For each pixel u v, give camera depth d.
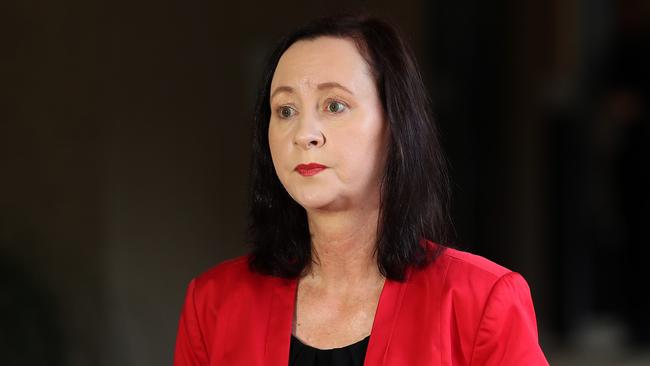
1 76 5.95
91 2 5.98
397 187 2.17
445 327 2.14
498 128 9.07
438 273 2.21
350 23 2.19
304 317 2.30
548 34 8.86
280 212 2.38
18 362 5.64
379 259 2.23
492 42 9.03
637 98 8.83
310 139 2.09
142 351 6.13
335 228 2.23
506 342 2.15
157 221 6.25
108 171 6.01
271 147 2.20
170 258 6.32
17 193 5.96
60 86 5.98
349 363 2.19
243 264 2.45
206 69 6.54
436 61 8.81
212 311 2.41
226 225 6.68
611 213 8.94
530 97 9.03
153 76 6.24
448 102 8.79
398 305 2.20
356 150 2.12
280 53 2.30
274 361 2.24
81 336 5.89
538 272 9.14
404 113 2.16
